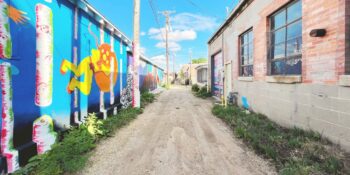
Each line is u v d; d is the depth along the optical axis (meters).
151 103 13.56
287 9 6.02
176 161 4.02
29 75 3.64
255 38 8.02
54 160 3.50
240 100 9.97
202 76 26.89
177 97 18.06
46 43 4.08
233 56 11.15
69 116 4.95
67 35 4.86
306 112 4.96
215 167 3.75
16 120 3.36
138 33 10.71
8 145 3.20
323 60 4.37
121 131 6.25
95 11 6.07
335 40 4.05
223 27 13.26
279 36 6.56
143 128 6.64
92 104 6.31
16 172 3.17
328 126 4.25
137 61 10.62
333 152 3.79
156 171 3.60
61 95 4.62
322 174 3.20
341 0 3.90
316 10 4.57
